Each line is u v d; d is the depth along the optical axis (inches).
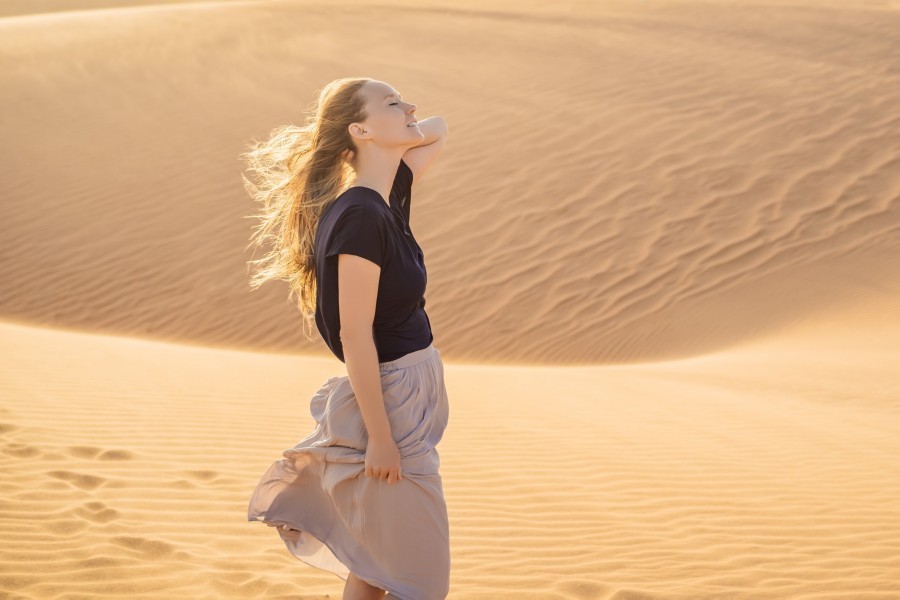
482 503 208.7
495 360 527.2
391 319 94.0
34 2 2337.6
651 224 619.5
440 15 1075.3
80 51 1021.8
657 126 720.3
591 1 1129.4
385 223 90.9
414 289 93.7
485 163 695.1
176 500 197.6
